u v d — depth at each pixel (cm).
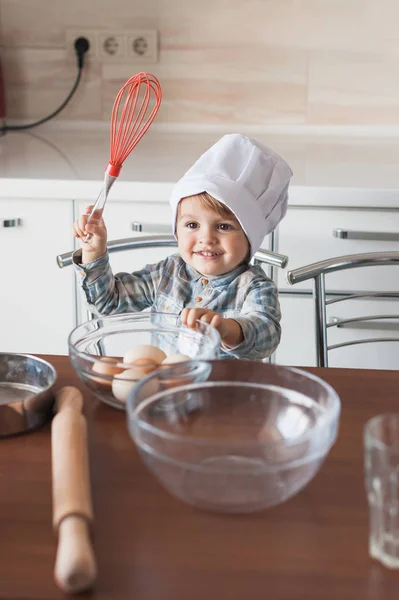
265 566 70
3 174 197
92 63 249
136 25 245
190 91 250
